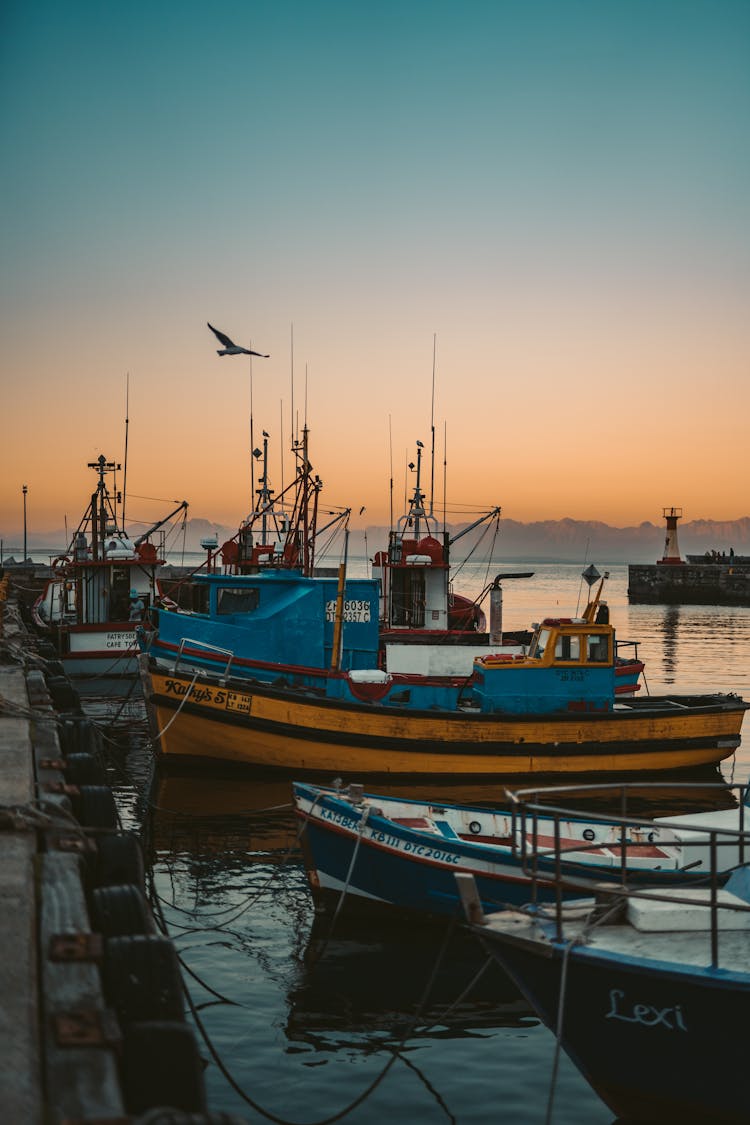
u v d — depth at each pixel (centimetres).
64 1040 448
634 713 2091
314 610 2273
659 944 843
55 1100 402
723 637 6562
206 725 2047
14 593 5375
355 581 2314
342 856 1297
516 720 2042
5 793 913
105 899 666
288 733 2028
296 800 1347
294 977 1152
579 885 879
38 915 607
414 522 3356
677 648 5712
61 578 3675
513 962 875
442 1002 1103
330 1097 916
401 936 1277
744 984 777
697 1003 803
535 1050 1015
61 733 1402
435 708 2145
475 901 891
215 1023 1041
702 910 868
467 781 2047
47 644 2900
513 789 2020
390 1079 949
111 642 3166
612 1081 872
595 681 2102
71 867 704
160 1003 539
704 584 10962
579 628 2095
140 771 2175
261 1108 893
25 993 488
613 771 2097
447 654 2327
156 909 1345
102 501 3481
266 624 2258
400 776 2041
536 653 2144
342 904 1320
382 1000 1104
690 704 2347
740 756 2525
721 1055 819
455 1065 979
